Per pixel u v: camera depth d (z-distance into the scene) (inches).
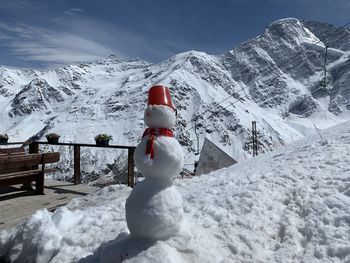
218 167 523.2
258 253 114.4
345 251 110.0
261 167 232.4
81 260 114.8
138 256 102.3
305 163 193.9
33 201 224.1
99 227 138.0
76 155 285.4
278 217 133.0
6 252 138.4
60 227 141.5
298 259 112.4
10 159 215.6
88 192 250.8
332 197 137.4
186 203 155.5
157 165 107.3
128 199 111.2
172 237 111.2
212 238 118.3
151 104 113.2
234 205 142.0
